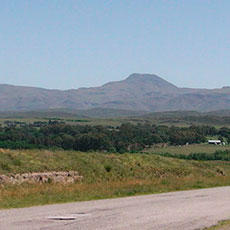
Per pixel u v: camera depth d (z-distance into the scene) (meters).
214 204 24.91
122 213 20.02
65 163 42.84
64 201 24.72
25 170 37.72
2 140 81.81
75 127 107.75
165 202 25.20
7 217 18.14
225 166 65.00
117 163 48.66
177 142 111.62
